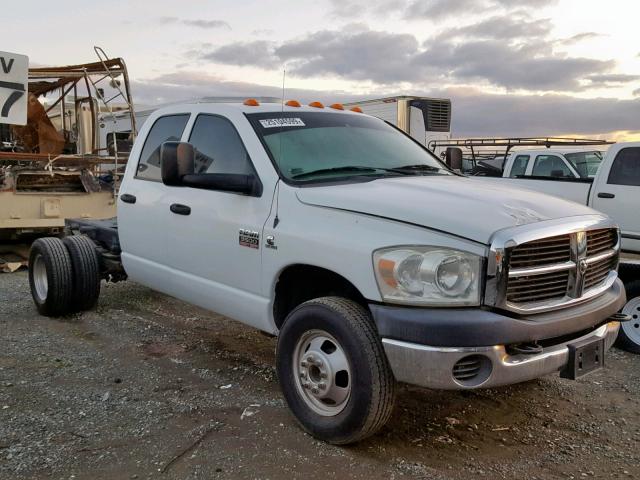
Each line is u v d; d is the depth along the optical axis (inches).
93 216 397.7
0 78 344.2
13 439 144.2
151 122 220.4
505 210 135.4
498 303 125.2
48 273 242.5
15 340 219.8
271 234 157.0
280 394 173.8
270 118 179.2
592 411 171.3
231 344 220.5
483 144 427.5
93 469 132.2
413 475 131.9
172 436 147.5
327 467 133.7
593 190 291.1
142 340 223.5
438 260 126.1
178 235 192.2
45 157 376.2
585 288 145.1
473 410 168.9
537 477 134.3
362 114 209.2
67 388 175.8
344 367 139.3
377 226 135.9
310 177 163.5
